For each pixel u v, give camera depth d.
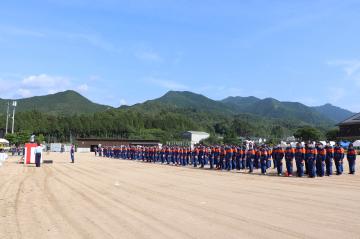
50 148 108.38
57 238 9.88
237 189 19.56
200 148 38.19
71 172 31.39
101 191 19.12
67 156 69.75
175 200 15.94
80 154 83.81
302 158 26.34
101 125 161.62
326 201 15.37
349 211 13.16
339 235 9.80
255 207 14.07
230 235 9.91
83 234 10.27
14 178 25.73
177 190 19.31
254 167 33.44
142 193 18.25
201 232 10.27
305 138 105.69
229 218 12.09
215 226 10.97
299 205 14.45
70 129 157.50
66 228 10.99
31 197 17.11
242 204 14.78
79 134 159.25
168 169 35.50
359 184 21.42
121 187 20.81
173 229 10.67
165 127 181.88
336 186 20.56
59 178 26.09
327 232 10.12
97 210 13.80
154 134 160.88
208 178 25.91
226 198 16.39
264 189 19.47
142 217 12.42
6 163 43.25
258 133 184.62
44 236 10.09
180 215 12.66
